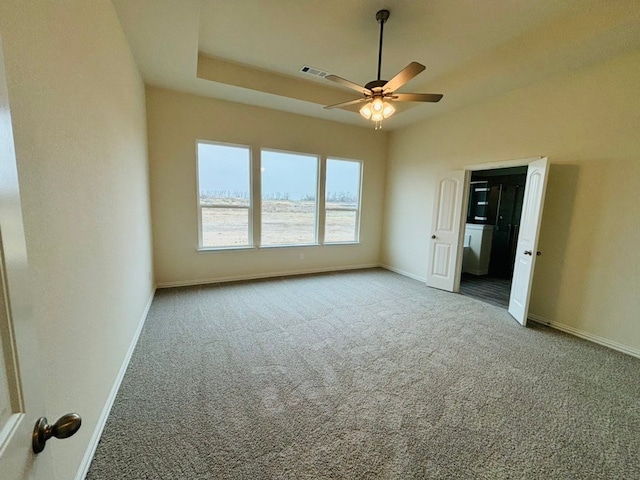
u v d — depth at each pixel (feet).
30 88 3.17
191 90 12.80
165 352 8.19
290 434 5.38
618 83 8.94
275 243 16.62
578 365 8.04
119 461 4.71
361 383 7.00
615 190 9.12
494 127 12.63
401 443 5.24
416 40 9.77
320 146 16.83
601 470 4.80
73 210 4.32
